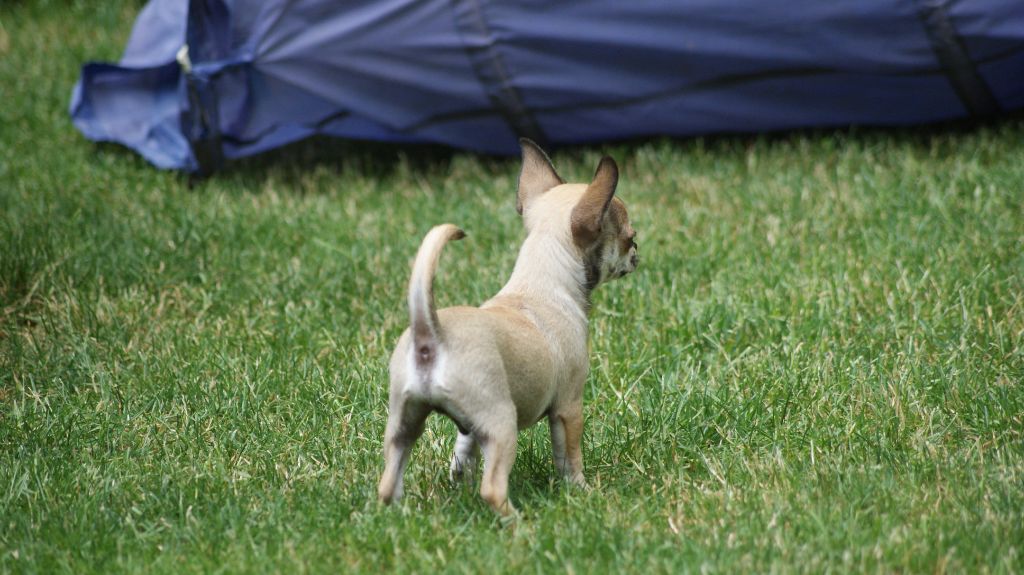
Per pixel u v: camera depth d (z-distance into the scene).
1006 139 11.34
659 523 5.71
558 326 5.88
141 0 17.58
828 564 5.12
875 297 8.38
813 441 6.55
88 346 8.10
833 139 11.64
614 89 11.28
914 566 5.14
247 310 8.82
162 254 9.60
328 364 7.88
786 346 7.76
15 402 7.29
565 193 6.19
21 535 5.66
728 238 9.68
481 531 5.57
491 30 10.99
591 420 7.08
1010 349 7.58
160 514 5.93
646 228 10.07
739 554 5.24
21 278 8.99
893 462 6.29
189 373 7.68
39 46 15.93
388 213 10.75
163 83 12.86
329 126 11.87
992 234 9.18
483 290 8.88
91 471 6.32
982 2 10.51
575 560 5.23
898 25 10.67
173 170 11.84
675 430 6.83
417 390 5.29
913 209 9.91
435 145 12.65
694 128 11.70
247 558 5.32
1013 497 5.70
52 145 12.51
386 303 8.88
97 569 5.33
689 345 7.94
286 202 11.16
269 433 6.88
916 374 7.25
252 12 11.05
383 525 5.50
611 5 10.89
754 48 10.92
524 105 11.37
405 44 11.03
